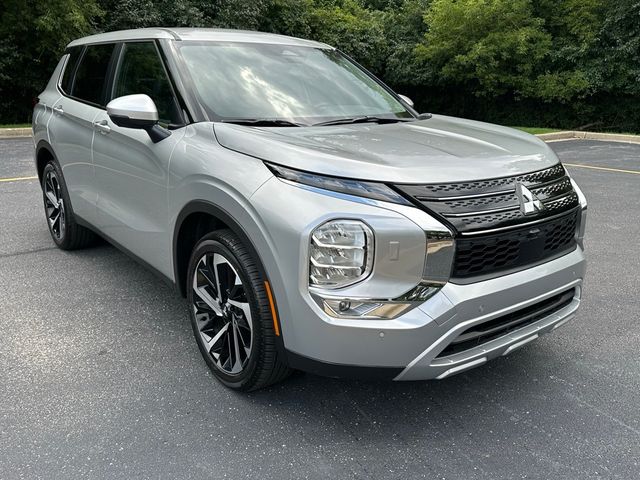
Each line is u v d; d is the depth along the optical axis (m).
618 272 4.72
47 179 4.89
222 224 2.90
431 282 2.30
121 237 3.72
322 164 2.38
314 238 2.26
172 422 2.61
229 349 2.84
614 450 2.48
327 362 2.33
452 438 2.54
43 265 4.54
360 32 25.27
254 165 2.55
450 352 2.41
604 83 19.81
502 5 20.56
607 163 11.08
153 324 3.58
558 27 21.47
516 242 2.50
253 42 3.74
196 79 3.24
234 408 2.73
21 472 2.24
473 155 2.64
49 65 16.75
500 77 21.44
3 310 3.71
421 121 3.55
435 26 22.25
